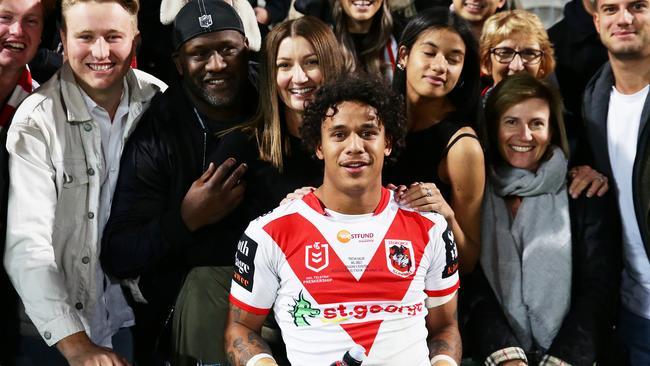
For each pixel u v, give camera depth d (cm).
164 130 256
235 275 221
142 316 268
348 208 214
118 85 255
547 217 266
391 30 334
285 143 250
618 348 286
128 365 236
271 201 248
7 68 255
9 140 239
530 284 264
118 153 257
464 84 267
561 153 270
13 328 252
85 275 248
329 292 209
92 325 253
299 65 246
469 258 265
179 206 248
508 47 309
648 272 278
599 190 272
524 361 255
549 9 427
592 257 267
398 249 214
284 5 398
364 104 209
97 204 248
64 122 247
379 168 212
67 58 252
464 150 254
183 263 261
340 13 331
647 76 275
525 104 265
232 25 258
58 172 243
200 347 248
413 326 212
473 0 347
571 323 261
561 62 335
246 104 270
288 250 213
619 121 282
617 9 273
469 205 259
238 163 248
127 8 249
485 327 262
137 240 247
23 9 250
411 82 262
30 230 235
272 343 243
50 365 251
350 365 198
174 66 287
